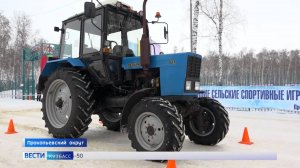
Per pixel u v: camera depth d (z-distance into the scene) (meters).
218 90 11.31
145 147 3.71
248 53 39.59
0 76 29.30
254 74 12.11
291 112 9.30
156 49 5.14
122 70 4.79
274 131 6.03
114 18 4.96
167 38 5.12
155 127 3.69
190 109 4.22
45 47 17.78
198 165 3.44
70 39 5.46
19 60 28.78
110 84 4.70
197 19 13.80
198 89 4.14
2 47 28.95
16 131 5.65
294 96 9.20
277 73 11.73
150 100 3.71
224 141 4.93
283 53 42.66
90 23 5.02
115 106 4.75
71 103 4.70
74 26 5.41
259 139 5.13
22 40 29.42
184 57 3.90
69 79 4.71
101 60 4.72
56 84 5.14
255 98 10.20
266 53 41.81
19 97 20.42
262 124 7.07
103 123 6.02
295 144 4.71
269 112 9.73
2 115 8.70
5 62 29.06
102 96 5.01
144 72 4.28
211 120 4.53
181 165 3.43
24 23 30.16
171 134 3.43
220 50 15.66
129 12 5.11
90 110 4.63
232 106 10.85
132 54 4.96
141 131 3.83
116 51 4.87
